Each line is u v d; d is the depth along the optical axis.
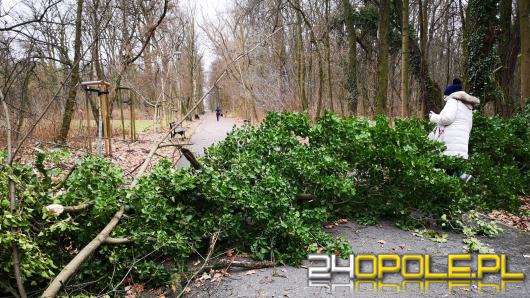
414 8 26.61
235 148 5.66
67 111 12.55
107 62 15.25
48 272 3.49
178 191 4.37
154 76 20.69
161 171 4.45
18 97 10.62
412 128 6.29
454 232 5.34
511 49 13.77
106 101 11.70
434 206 5.36
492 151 7.65
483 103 13.70
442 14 24.83
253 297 3.61
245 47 22.30
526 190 7.62
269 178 4.71
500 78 13.79
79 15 12.10
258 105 29.45
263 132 6.10
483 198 5.94
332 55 25.92
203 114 65.06
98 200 3.87
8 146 3.66
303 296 3.60
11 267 3.32
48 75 12.47
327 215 5.12
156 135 19.11
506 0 13.71
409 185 5.41
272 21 24.08
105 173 4.41
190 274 4.07
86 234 3.94
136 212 4.17
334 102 26.45
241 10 22.89
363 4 26.47
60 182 4.23
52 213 3.52
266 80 26.30
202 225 4.46
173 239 4.02
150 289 3.95
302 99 22.31
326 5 22.72
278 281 3.91
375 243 4.86
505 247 4.83
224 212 4.46
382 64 17.92
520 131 8.59
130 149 13.34
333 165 5.38
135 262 3.88
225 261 4.20
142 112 34.94
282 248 4.48
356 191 5.71
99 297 3.62
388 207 5.61
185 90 32.75
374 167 5.60
